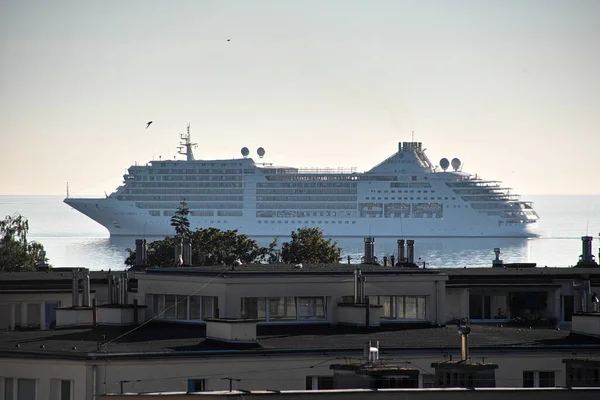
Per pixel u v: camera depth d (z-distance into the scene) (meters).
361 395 119.62
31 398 153.75
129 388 150.38
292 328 191.88
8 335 185.25
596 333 182.50
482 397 124.19
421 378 158.75
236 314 192.50
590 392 125.88
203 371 154.25
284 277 195.00
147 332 187.00
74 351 154.12
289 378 157.25
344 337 178.50
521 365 166.88
